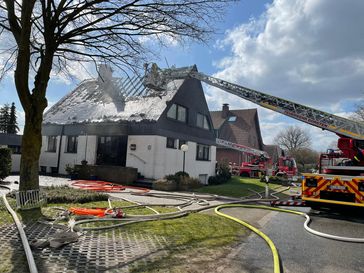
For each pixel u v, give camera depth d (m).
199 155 20.97
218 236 5.34
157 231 5.32
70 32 6.41
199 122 20.92
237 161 37.53
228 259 4.18
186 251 4.37
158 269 3.60
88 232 4.95
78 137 18.94
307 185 9.18
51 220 5.60
